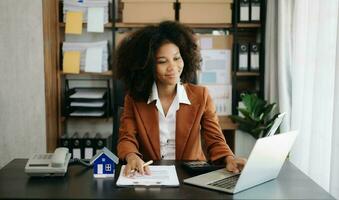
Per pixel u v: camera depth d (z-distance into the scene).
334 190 1.78
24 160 1.52
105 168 1.30
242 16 3.01
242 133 3.00
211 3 2.98
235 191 1.15
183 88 1.69
